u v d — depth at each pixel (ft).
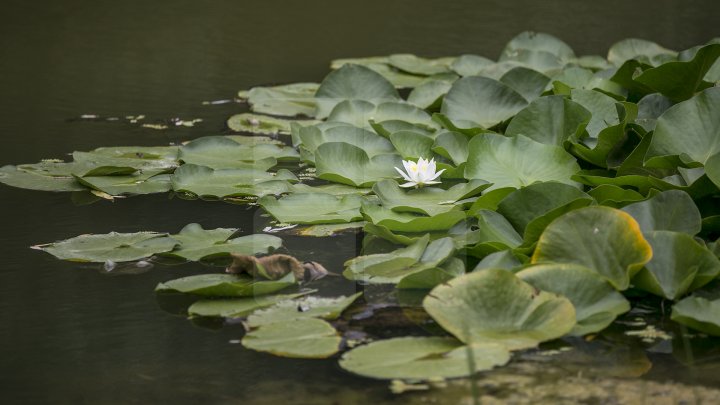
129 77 35.96
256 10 51.26
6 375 27.55
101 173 30.89
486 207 29.30
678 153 29.45
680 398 27.12
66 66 37.70
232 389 27.37
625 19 47.06
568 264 28.02
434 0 54.54
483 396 27.14
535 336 27.50
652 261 28.14
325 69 37.45
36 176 30.83
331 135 31.50
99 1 53.16
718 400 27.09
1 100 33.76
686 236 28.12
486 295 27.76
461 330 27.55
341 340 27.78
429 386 27.27
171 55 39.99
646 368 27.43
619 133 29.91
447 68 35.99
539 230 28.53
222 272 28.86
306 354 27.45
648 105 31.01
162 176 30.89
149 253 28.96
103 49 40.93
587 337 27.81
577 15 48.85
